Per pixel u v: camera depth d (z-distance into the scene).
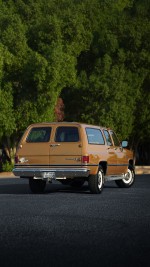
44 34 33.09
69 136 14.88
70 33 35.41
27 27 33.81
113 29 40.75
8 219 9.52
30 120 30.75
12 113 30.55
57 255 6.32
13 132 32.19
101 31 40.03
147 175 27.47
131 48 40.12
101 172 15.37
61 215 10.08
